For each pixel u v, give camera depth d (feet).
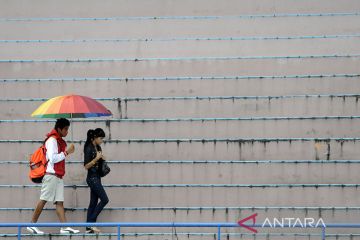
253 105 148.56
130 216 133.28
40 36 171.94
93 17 176.65
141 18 171.94
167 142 141.90
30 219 134.41
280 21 169.17
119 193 135.85
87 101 127.95
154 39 166.09
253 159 140.87
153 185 135.95
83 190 135.54
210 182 138.00
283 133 144.25
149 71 159.12
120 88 154.40
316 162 137.18
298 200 134.21
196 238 127.65
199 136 145.07
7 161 141.79
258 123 144.66
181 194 135.54
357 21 168.45
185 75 158.51
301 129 144.15
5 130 146.61
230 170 137.90
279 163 137.59
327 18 169.07
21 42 166.61
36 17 177.06
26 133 146.61
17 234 125.80
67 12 177.17
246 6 174.70
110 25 172.14
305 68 157.28
